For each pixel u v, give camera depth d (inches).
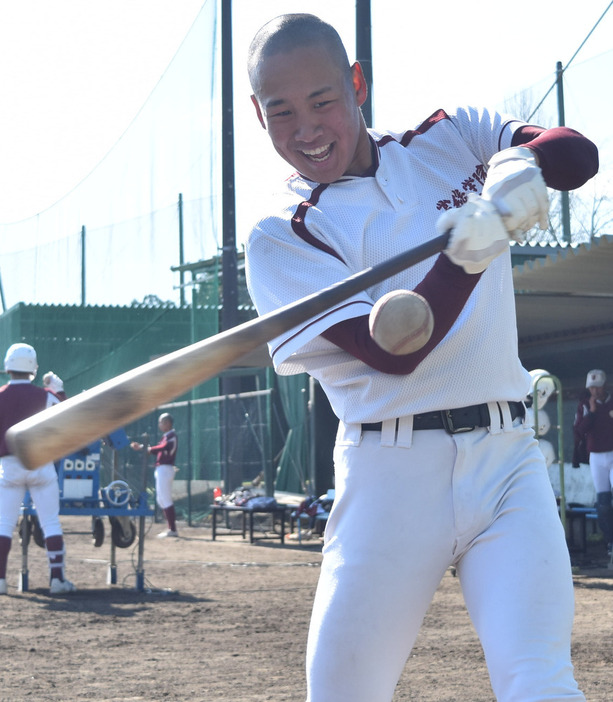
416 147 94.3
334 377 87.4
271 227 89.4
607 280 406.9
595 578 366.6
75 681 202.4
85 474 349.4
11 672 211.0
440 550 84.4
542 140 84.9
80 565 430.9
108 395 50.9
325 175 89.1
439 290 74.9
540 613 80.0
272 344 86.9
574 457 420.5
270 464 597.9
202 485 642.8
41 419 49.1
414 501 84.0
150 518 675.4
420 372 84.3
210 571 410.6
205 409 641.6
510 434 86.5
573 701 78.0
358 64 91.0
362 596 83.3
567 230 455.2
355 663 83.1
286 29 85.4
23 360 335.9
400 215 89.3
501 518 84.4
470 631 256.2
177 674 209.3
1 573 338.0
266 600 323.0
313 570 414.0
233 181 665.6
